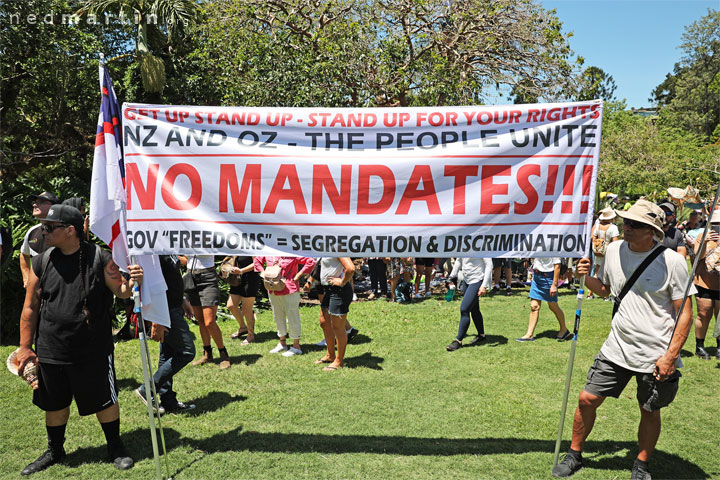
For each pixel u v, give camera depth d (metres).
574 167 3.88
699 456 3.96
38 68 13.32
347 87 14.02
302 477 3.68
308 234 3.98
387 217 3.95
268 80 12.78
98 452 4.06
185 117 3.92
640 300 3.50
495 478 3.67
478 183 3.91
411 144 3.92
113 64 14.99
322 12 14.73
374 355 6.71
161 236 3.94
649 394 3.48
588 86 16.31
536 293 7.38
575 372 5.96
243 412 4.84
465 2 15.59
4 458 3.96
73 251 3.74
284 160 3.94
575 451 3.80
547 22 16.02
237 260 7.49
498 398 5.19
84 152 16.14
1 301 7.23
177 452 4.06
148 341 7.21
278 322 6.88
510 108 3.87
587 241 3.87
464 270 7.09
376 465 3.85
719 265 6.07
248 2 14.67
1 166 13.47
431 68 14.55
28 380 3.72
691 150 33.91
